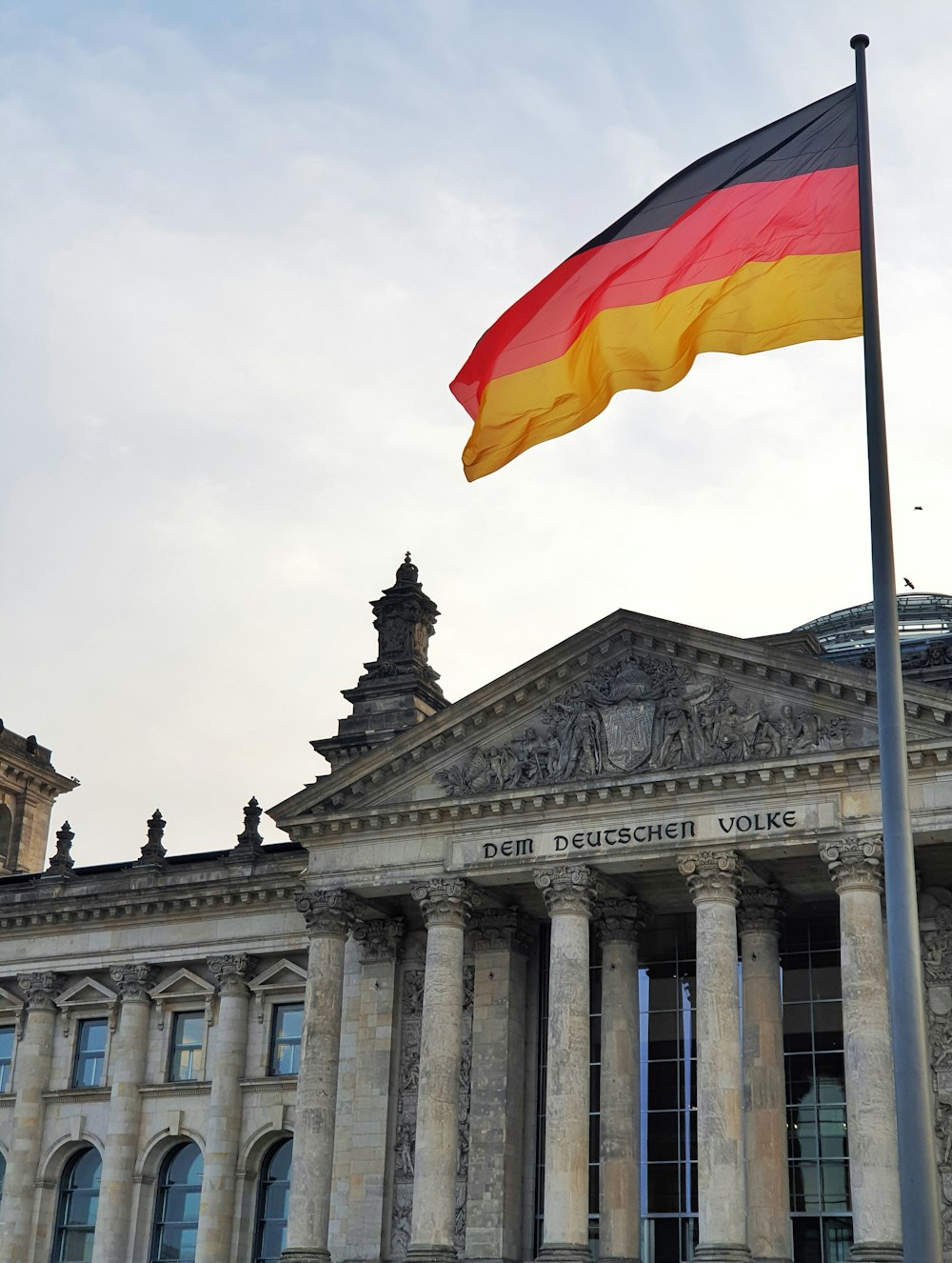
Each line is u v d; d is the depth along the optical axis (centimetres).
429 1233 8175
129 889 10969
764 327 5512
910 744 7756
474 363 6212
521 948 9312
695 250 5769
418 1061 9238
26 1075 10875
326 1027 8762
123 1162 10356
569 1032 8106
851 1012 7575
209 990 10538
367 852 8950
